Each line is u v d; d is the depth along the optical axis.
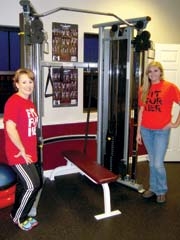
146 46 2.88
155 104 2.80
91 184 3.51
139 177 3.75
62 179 3.68
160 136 2.84
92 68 3.36
